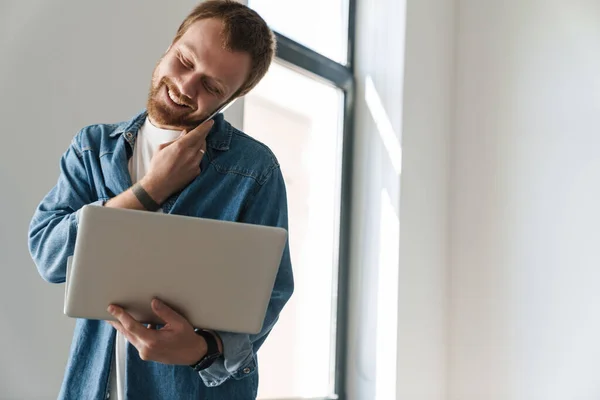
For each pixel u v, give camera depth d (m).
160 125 1.49
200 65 1.40
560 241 3.87
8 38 2.06
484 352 4.04
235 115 3.12
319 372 3.83
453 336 4.14
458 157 4.25
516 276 3.98
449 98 4.29
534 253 3.94
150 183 1.39
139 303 1.26
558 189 3.90
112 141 1.52
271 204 1.52
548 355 3.84
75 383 1.45
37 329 2.14
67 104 2.24
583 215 3.81
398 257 3.82
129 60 2.46
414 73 4.00
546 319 3.87
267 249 1.26
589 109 3.85
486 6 4.25
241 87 1.51
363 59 4.07
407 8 3.97
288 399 3.63
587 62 3.88
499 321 4.01
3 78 2.05
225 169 1.49
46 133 2.18
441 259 4.15
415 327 3.92
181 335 1.26
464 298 4.14
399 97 3.91
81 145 1.53
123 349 1.42
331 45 3.99
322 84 3.90
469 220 4.17
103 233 1.20
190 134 1.40
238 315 1.29
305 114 3.76
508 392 3.94
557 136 3.93
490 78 4.19
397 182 3.86
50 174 2.19
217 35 1.41
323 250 3.89
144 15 2.51
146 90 2.52
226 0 1.49
